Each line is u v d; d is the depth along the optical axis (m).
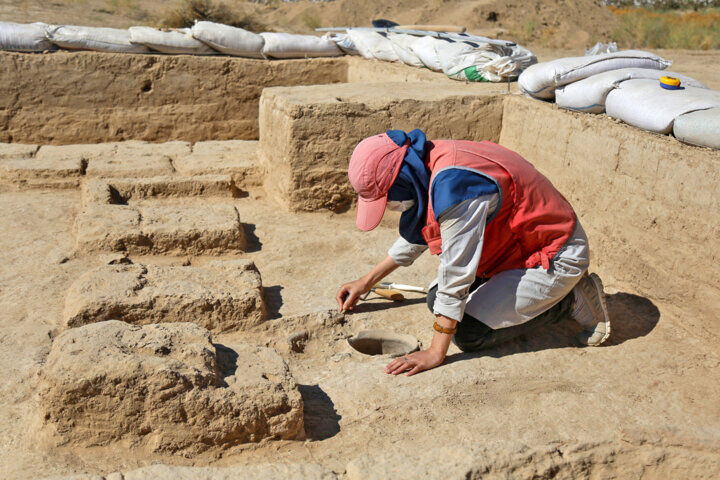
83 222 4.05
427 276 3.89
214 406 2.28
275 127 5.12
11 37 6.92
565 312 2.96
